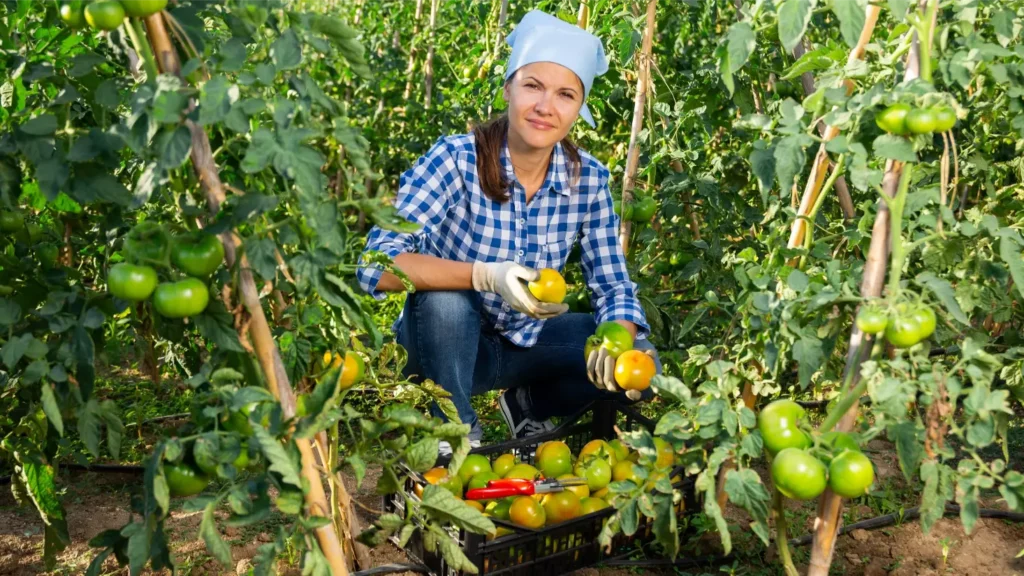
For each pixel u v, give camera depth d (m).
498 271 2.78
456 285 2.87
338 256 1.76
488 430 3.79
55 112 1.88
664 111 3.97
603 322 3.00
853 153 1.89
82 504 3.03
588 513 2.56
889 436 1.91
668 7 4.67
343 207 1.74
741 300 2.49
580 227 3.25
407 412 2.00
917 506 3.08
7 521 2.90
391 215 1.77
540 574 2.53
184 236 1.71
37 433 2.27
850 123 1.97
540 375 3.40
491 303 3.12
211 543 1.63
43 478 2.26
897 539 2.86
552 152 3.06
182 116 1.58
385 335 3.37
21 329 2.11
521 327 3.24
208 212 1.77
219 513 2.96
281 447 1.62
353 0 9.75
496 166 2.95
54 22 2.18
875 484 3.10
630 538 2.72
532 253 3.14
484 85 5.31
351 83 7.15
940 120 1.77
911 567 2.69
